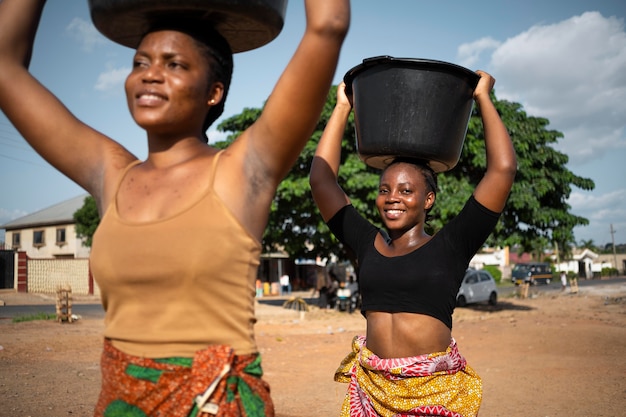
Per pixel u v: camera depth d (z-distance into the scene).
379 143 3.04
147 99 1.79
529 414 6.34
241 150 1.82
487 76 3.13
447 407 3.01
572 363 9.53
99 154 2.05
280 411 6.44
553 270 67.94
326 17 1.67
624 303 24.30
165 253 1.68
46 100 2.05
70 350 10.62
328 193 3.50
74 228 42.69
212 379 1.64
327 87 1.73
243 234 1.74
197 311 1.69
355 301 21.81
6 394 6.94
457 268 3.13
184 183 1.79
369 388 3.17
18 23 2.06
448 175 20.08
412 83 2.94
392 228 3.28
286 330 15.11
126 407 1.67
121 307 1.76
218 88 1.90
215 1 1.74
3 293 31.53
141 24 1.89
